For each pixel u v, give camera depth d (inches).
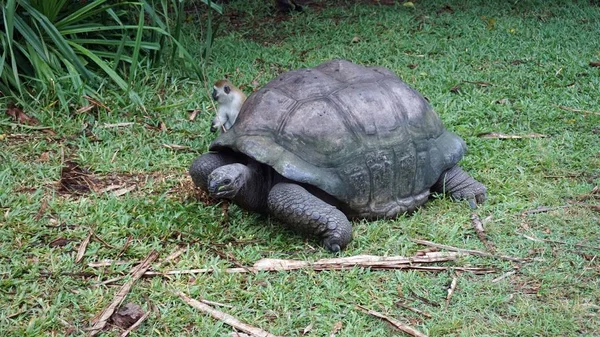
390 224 175.6
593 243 171.6
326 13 275.6
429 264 166.7
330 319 153.9
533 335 151.6
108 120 206.4
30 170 187.9
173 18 265.4
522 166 195.3
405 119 177.0
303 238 171.6
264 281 161.3
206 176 177.8
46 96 208.1
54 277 159.6
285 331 151.8
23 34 213.0
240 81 227.9
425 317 155.3
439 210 180.9
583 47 250.5
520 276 164.1
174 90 220.4
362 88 175.9
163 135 203.8
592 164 195.2
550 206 182.4
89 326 151.2
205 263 164.2
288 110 171.8
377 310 156.5
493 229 174.7
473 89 226.1
